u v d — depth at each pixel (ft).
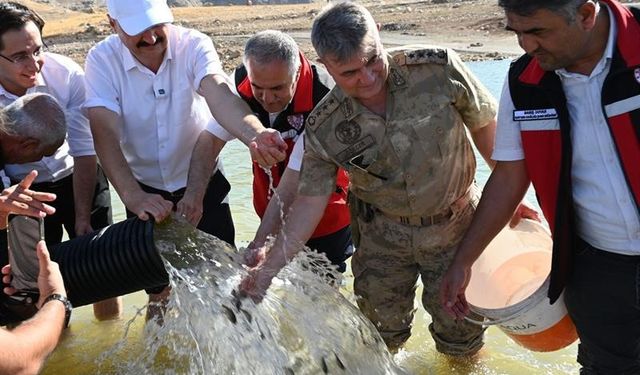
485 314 12.53
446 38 66.90
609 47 10.27
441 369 14.96
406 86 12.42
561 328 12.62
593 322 11.62
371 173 12.93
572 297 11.81
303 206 13.07
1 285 12.79
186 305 13.12
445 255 13.70
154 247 13.35
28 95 13.23
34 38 14.33
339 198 15.19
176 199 16.02
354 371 13.44
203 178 15.07
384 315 14.49
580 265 11.57
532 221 14.16
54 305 11.17
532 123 11.04
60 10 132.36
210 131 15.34
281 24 96.99
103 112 14.78
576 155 10.91
